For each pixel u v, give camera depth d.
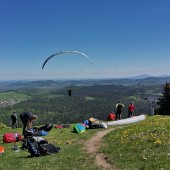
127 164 22.84
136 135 31.12
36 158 27.61
